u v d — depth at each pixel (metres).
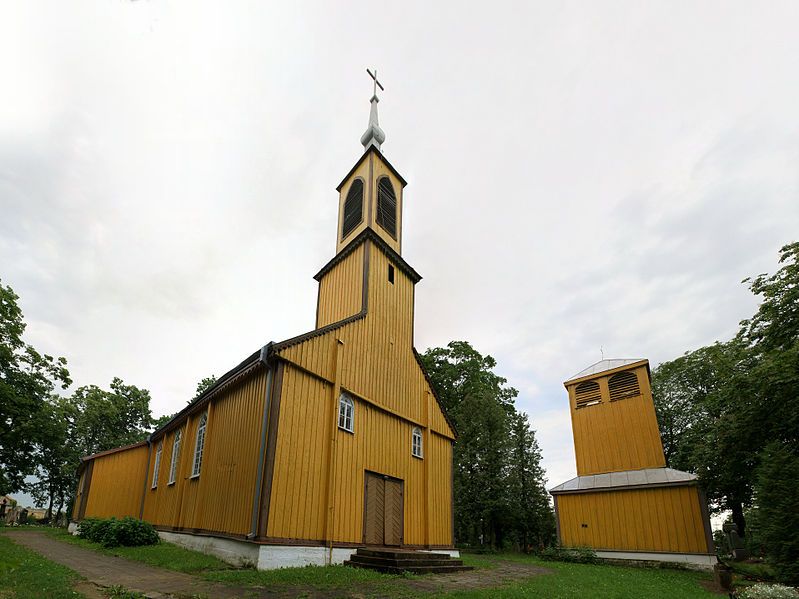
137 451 23.75
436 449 19.00
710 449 18.62
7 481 26.03
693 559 18.80
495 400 32.56
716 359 18.88
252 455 12.30
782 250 16.72
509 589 9.94
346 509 13.56
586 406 25.41
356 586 9.36
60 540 18.14
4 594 7.13
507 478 30.06
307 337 13.84
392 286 19.25
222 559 12.07
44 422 26.36
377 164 20.59
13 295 25.94
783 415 15.60
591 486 22.62
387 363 17.50
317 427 13.42
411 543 16.06
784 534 12.73
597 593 10.32
